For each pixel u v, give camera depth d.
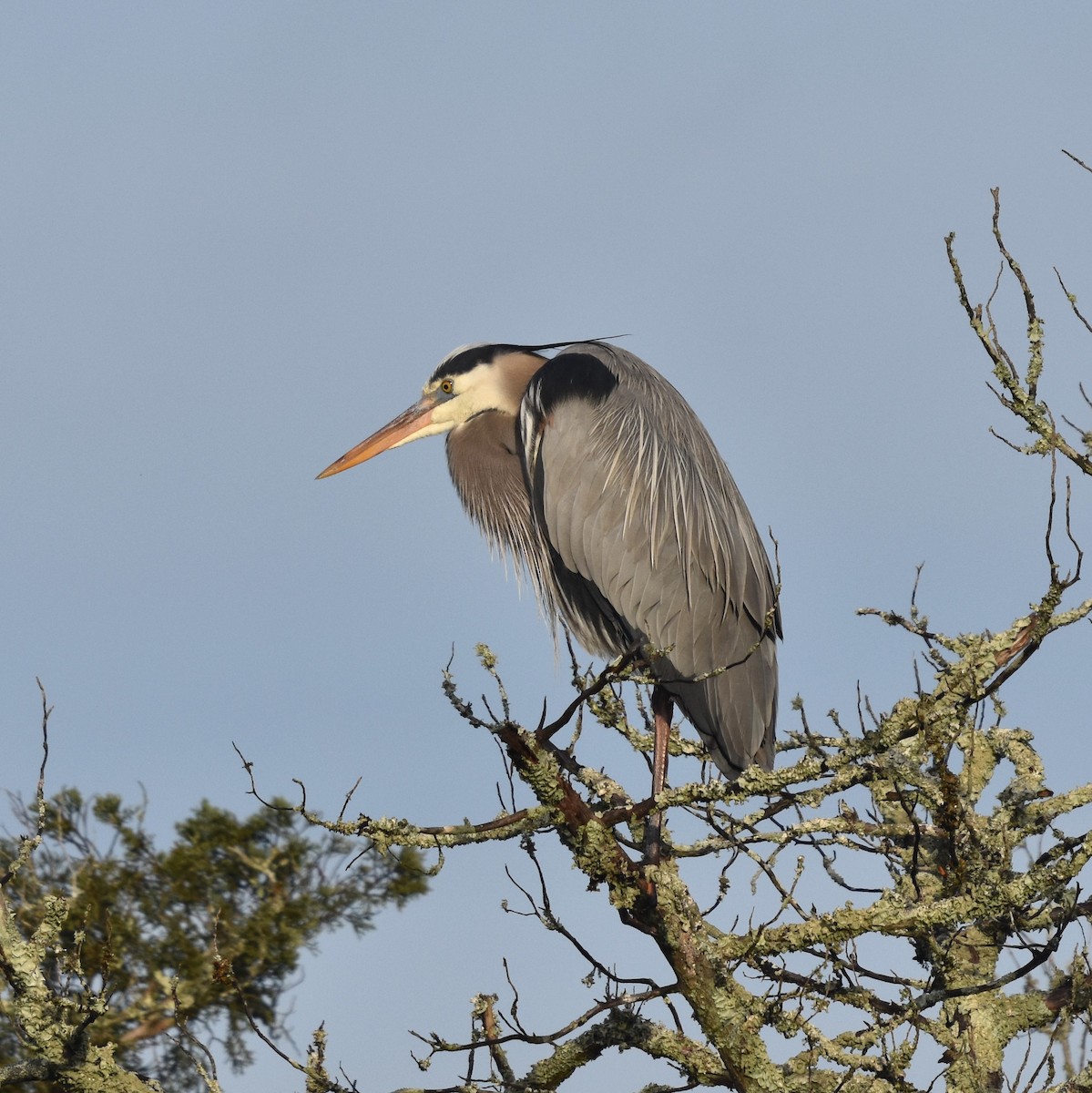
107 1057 8.78
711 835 10.07
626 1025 9.16
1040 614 8.16
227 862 13.84
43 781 8.66
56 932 8.87
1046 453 8.36
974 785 10.24
